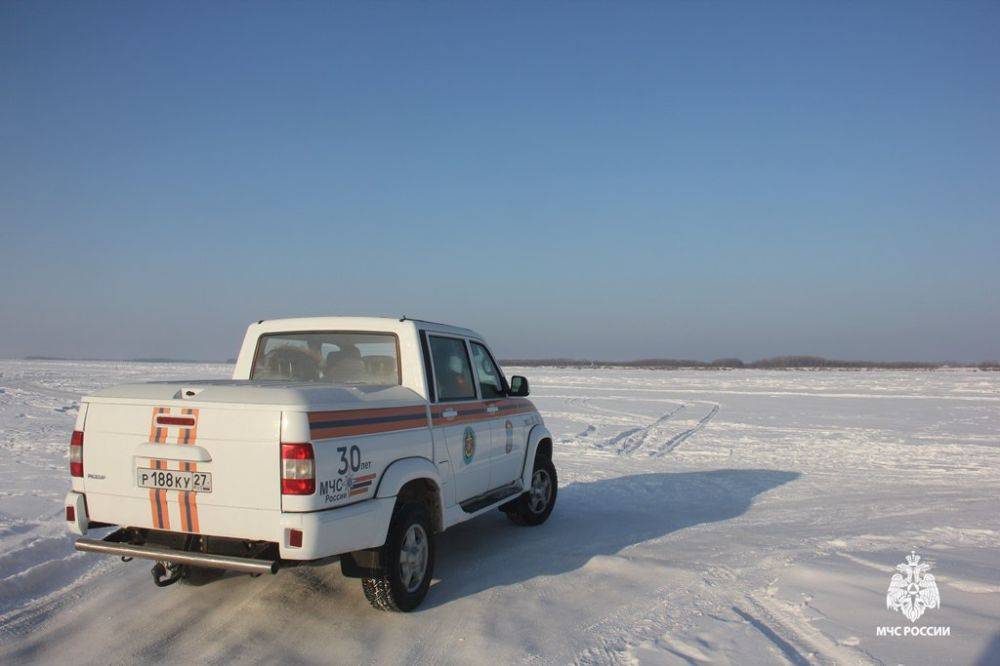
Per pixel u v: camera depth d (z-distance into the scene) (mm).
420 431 5199
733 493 9453
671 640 4266
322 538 4148
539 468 7562
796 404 24375
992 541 6699
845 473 11016
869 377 50312
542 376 53312
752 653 4035
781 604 4902
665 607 4906
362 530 4461
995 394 29219
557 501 8930
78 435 4711
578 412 21422
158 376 46188
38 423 16641
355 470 4469
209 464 4301
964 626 4355
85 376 45812
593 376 53500
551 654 4156
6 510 7590
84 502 4695
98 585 5477
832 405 23906
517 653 4188
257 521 4188
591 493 9453
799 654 4031
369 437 4629
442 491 5430
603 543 6773
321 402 4316
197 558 4336
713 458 12609
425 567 5070
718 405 24047
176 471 4391
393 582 4719
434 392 5523
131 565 5969
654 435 15750
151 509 4473
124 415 4578
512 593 5301
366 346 5660
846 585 5203
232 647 4367
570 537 7035
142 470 4496
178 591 5352
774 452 13250
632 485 10008
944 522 7598
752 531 7254
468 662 4094
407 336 5500
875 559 5945
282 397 4219
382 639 4469
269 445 4160
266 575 5707
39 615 4875
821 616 4566
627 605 4973
